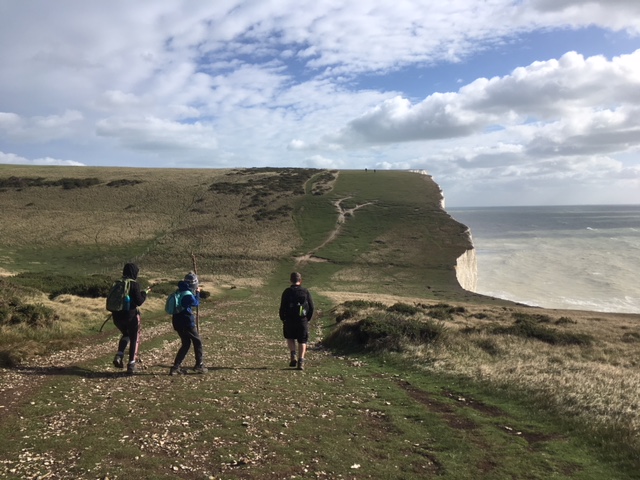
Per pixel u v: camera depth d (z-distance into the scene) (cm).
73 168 11400
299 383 876
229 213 7644
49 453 474
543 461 526
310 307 1041
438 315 2516
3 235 6431
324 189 8994
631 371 1166
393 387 887
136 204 8031
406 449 548
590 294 5144
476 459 523
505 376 938
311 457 504
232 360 1116
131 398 699
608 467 517
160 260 5859
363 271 5531
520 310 3359
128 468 445
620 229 15500
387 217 7419
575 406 735
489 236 13400
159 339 1387
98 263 5678
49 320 1347
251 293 4050
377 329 1321
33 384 755
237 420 615
